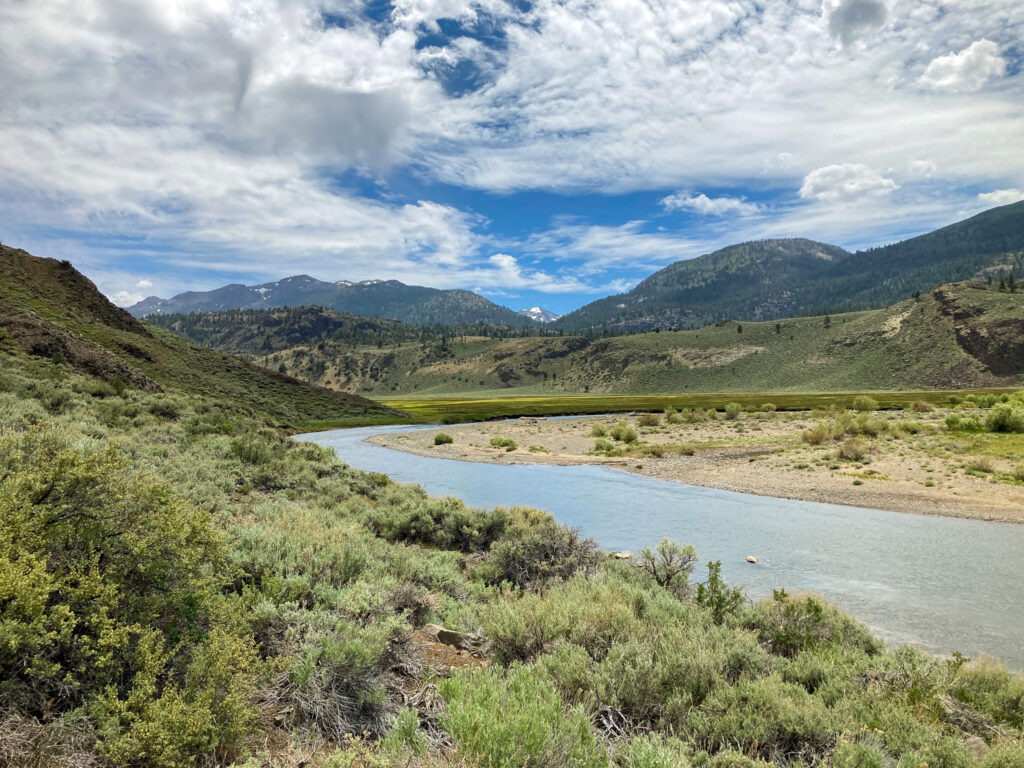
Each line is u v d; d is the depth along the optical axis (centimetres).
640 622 634
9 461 470
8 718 287
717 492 2562
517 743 344
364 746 370
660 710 469
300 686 420
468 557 1226
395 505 1616
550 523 1312
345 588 628
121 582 392
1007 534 1753
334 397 9419
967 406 6581
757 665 567
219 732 334
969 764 418
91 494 423
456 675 457
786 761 415
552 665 503
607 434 5412
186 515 467
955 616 1093
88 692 325
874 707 507
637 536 1756
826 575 1352
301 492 1521
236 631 417
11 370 2405
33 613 318
